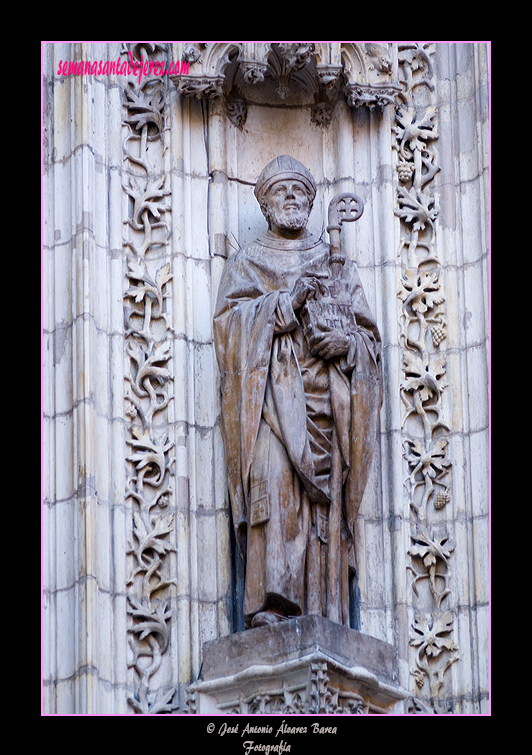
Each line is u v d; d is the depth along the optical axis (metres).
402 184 20.73
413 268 20.42
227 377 18.84
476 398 19.92
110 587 18.61
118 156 20.17
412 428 19.94
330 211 19.56
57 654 18.25
